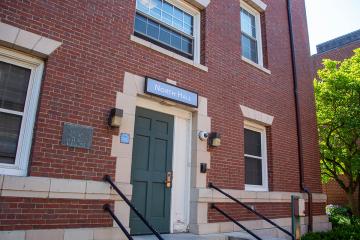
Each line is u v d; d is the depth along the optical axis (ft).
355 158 35.99
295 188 29.30
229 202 22.84
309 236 26.99
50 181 14.96
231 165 23.77
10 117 15.37
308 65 36.09
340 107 37.99
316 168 32.71
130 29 19.84
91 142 16.74
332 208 48.80
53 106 15.85
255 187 26.43
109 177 16.81
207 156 22.22
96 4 18.54
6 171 14.60
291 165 29.50
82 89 16.99
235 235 20.89
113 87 18.22
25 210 14.17
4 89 15.38
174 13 23.93
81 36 17.51
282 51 32.48
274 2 33.14
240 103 25.86
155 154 20.31
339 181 40.98
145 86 19.43
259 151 28.04
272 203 26.40
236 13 28.02
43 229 14.46
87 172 16.33
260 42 30.76
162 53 21.09
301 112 32.65
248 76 27.37
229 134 24.23
